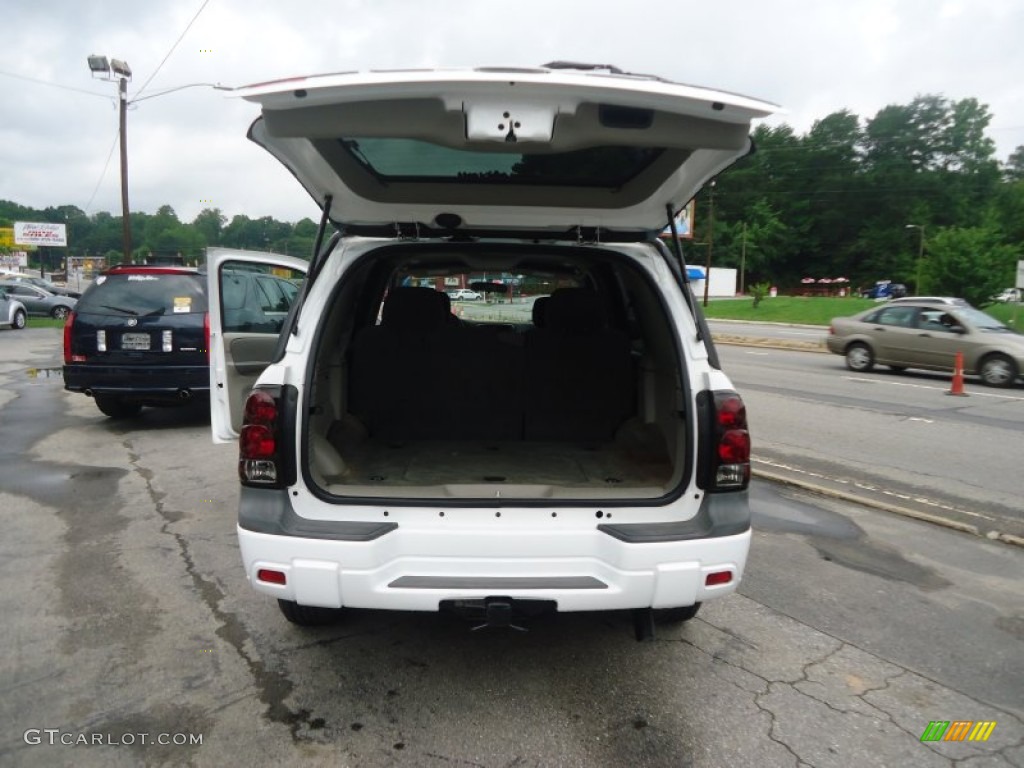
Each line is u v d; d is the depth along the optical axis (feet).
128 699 9.51
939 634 11.78
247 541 8.82
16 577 13.29
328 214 9.76
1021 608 12.84
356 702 9.53
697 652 11.01
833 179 321.52
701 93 7.33
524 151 8.28
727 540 8.98
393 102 7.55
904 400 36.65
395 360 12.66
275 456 8.84
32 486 19.21
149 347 25.03
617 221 9.98
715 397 9.14
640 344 13.38
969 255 149.07
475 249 10.30
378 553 8.70
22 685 9.79
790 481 20.48
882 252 302.86
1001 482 21.29
